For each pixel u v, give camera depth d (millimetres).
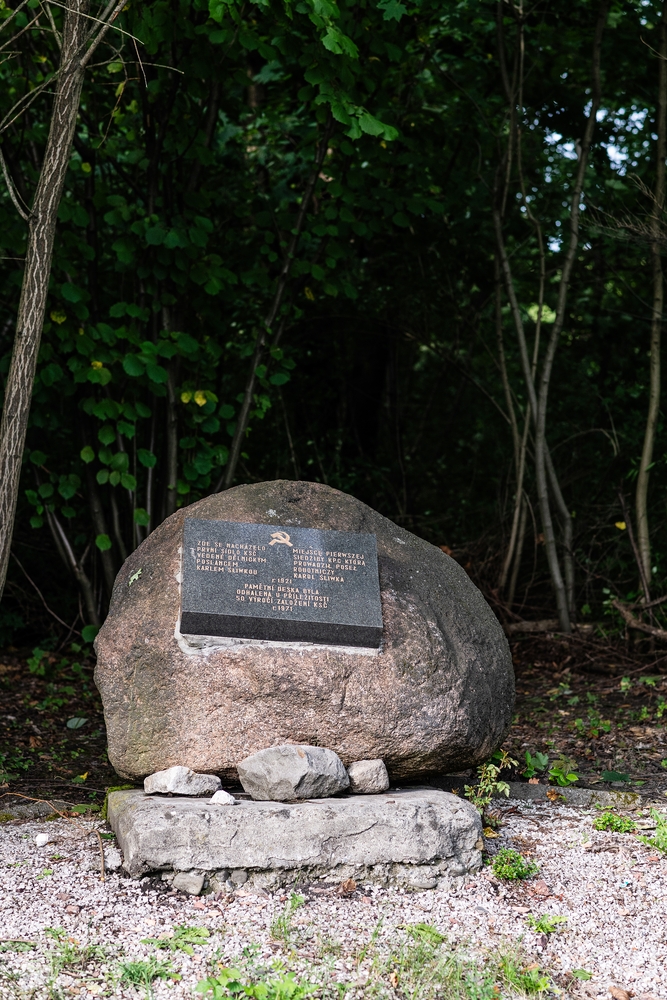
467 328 11039
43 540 8344
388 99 8172
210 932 3232
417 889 3613
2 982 2906
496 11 8477
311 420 10844
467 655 4285
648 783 4926
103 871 3639
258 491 4535
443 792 4078
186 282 7156
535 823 4348
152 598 4164
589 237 8828
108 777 5027
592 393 10125
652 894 3654
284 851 3566
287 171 9203
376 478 10711
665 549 8656
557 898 3615
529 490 9609
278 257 7805
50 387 7215
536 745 5676
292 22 6477
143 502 7434
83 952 3082
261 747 3988
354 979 3002
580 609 8797
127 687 4047
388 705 4051
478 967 3098
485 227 9508
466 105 8984
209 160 7125
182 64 6859
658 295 7926
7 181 4969
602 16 8094
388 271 9922
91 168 7238
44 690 6875
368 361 11172
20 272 6949
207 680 4004
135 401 7203
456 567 4699
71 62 4855
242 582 4145
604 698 6703
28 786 4809
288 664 4020
